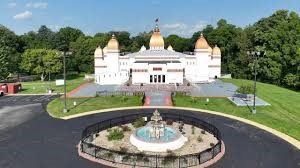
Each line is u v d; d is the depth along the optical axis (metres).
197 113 56.25
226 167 31.44
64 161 32.97
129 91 78.56
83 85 96.94
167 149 36.28
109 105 62.66
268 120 50.97
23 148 37.28
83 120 51.28
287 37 102.75
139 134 41.34
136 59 99.62
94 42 155.88
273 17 117.38
